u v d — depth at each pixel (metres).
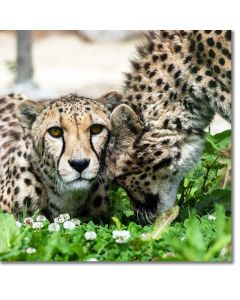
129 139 11.79
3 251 9.67
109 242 9.78
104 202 11.82
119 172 11.78
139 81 12.15
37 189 11.52
